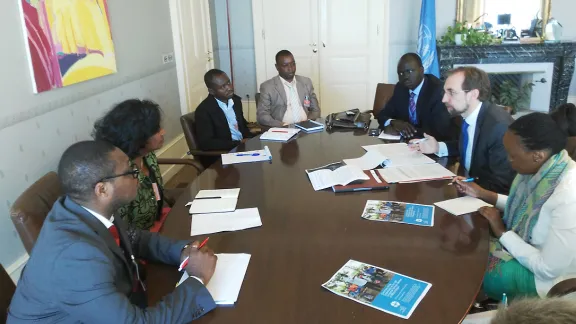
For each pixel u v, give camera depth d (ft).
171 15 14.34
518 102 18.31
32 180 8.00
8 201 7.44
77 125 9.39
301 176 6.98
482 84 6.96
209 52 17.51
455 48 17.60
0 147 7.24
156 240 4.82
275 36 18.52
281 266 4.45
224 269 4.43
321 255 4.63
